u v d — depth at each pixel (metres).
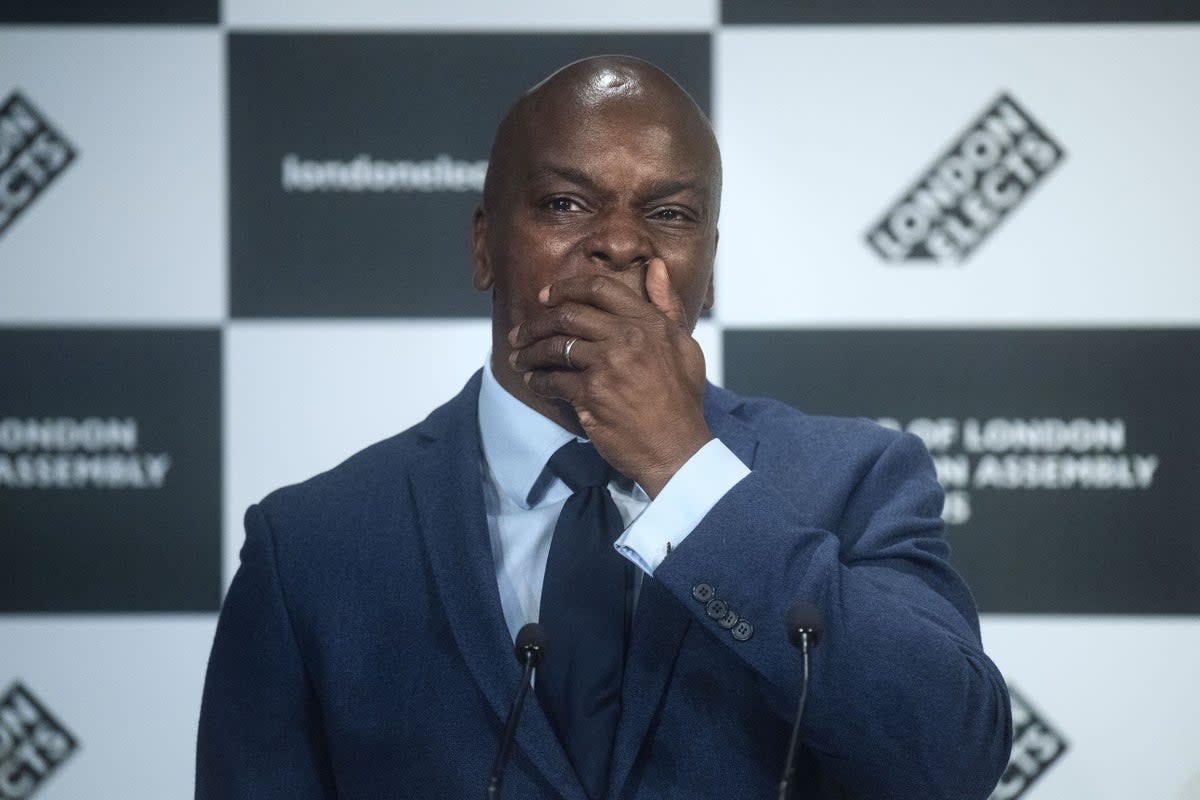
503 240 4.44
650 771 4.17
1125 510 8.75
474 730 4.25
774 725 4.25
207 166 8.86
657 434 4.01
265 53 8.89
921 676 3.90
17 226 8.80
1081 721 8.70
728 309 8.84
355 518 4.63
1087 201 8.84
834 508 4.58
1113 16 8.87
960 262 8.84
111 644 8.72
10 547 8.71
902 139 8.88
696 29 8.92
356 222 8.86
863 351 8.83
